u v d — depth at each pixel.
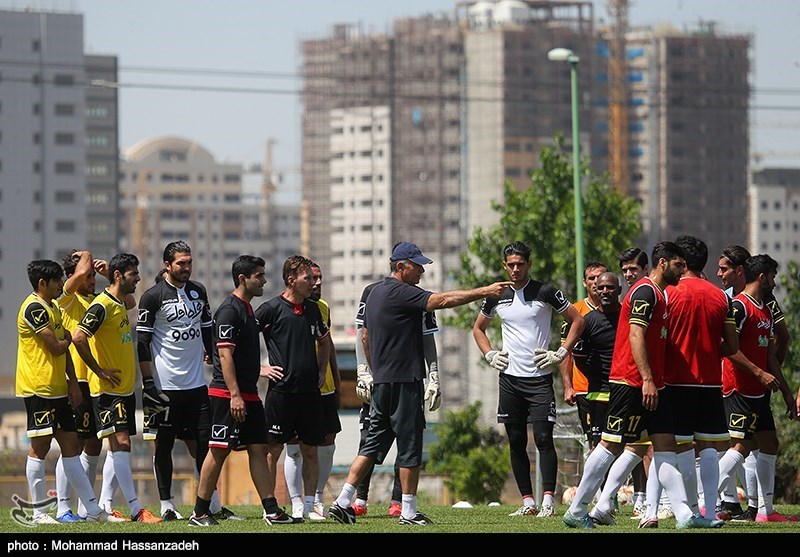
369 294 47.75
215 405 44.72
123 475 47.78
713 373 43.03
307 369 47.75
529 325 50.78
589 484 43.06
